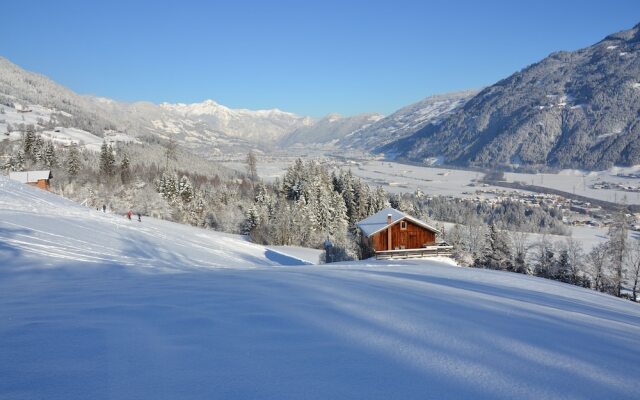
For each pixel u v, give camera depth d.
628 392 2.92
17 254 13.55
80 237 21.19
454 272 12.66
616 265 39.91
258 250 41.22
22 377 2.78
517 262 45.12
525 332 4.54
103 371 2.92
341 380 2.87
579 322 5.75
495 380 3.01
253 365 3.11
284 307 5.20
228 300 5.70
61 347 3.45
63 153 95.44
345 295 6.27
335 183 79.62
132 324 4.25
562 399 2.72
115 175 76.75
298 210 58.31
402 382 2.88
